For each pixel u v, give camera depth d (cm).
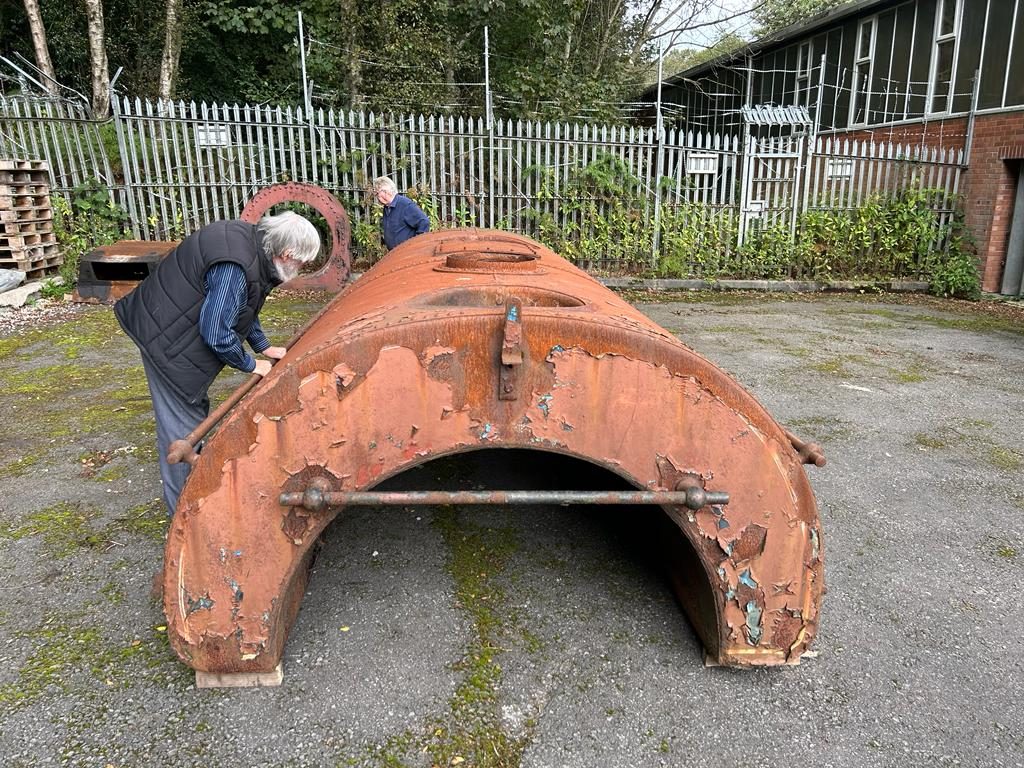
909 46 1294
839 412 537
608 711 230
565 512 363
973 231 1138
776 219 1125
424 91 1402
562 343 213
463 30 1452
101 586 291
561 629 270
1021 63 1044
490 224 1079
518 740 217
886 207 1138
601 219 1081
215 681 233
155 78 1645
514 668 248
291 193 911
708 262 1112
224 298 272
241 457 208
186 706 227
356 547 325
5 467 404
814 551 234
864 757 215
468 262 312
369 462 213
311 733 217
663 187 1088
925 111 1259
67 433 454
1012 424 518
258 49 1638
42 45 1284
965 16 1151
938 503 388
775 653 242
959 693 243
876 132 1386
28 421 475
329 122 1012
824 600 296
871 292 1127
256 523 214
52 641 257
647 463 223
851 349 747
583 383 215
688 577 275
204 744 212
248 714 224
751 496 227
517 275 296
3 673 241
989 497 396
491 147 1039
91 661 247
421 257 374
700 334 803
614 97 1638
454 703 230
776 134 1745
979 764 213
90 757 207
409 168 1055
